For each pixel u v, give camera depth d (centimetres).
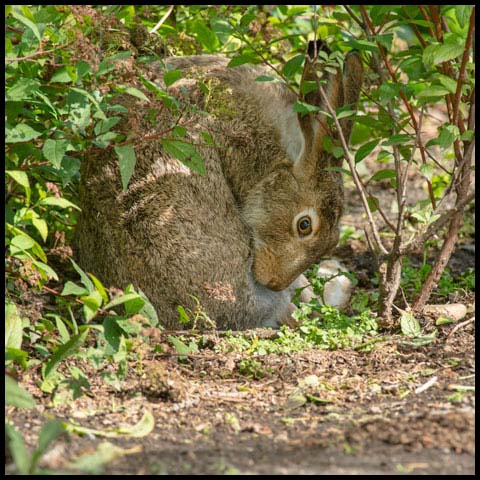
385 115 1184
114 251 1138
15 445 659
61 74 910
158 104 1035
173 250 1130
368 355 1023
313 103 1160
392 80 1231
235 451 729
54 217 1175
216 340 1068
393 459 697
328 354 1032
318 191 1210
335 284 1291
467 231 1605
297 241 1214
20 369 896
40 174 1105
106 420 816
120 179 1124
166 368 957
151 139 980
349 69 1147
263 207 1202
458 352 1029
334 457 705
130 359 962
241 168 1195
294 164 1209
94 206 1142
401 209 1123
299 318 1148
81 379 864
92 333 995
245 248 1184
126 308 887
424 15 1177
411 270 1348
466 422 771
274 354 1029
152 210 1126
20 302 1005
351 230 1590
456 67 1170
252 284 1200
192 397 891
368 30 1184
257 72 1241
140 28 1126
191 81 1161
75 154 1005
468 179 1165
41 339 960
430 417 782
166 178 1129
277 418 830
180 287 1137
